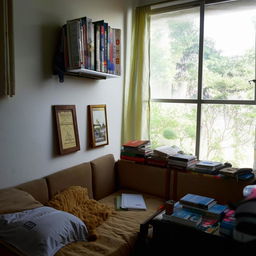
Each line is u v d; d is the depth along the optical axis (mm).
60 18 2207
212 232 1466
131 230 1896
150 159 2639
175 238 1563
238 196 2160
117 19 2885
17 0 1863
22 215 1542
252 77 2629
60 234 1511
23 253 1360
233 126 2756
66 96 2330
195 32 2881
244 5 2633
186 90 2979
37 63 2041
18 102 1924
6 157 1869
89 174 2439
